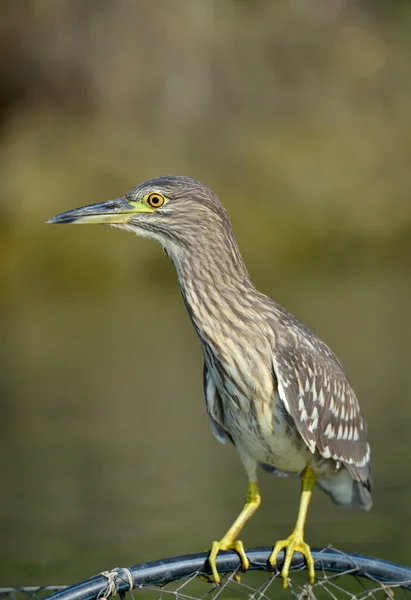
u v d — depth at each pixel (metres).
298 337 6.23
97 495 10.16
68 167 28.28
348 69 33.25
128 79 31.50
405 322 18.62
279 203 28.52
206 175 29.45
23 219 26.64
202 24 32.19
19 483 10.70
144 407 13.91
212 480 10.69
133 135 30.47
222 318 6.09
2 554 8.68
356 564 5.61
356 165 30.09
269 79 32.72
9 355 17.53
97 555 8.63
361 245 28.16
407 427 12.04
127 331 19.41
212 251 6.14
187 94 31.78
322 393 6.27
